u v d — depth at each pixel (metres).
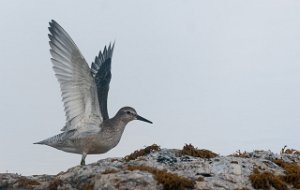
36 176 16.86
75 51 16.81
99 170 15.48
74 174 15.64
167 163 15.86
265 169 15.83
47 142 17.56
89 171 15.48
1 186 16.30
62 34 17.03
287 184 15.34
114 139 17.80
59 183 15.54
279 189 14.90
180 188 14.21
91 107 17.28
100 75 19.28
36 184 16.12
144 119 18.41
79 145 17.36
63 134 17.28
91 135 17.28
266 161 16.34
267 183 14.91
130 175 14.42
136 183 14.23
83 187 15.17
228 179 14.97
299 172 15.59
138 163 15.91
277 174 15.62
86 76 16.92
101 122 17.52
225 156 16.53
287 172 15.71
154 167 15.31
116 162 16.27
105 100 18.52
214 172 15.27
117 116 18.06
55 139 17.44
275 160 16.58
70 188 15.31
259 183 14.87
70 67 16.98
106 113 18.25
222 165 15.59
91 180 15.16
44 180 16.42
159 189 14.15
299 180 15.36
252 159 16.41
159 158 16.12
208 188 14.37
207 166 15.53
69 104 17.05
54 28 17.06
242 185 14.80
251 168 15.66
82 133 17.23
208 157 16.48
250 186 14.86
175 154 16.56
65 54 16.98
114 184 14.24
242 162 15.98
